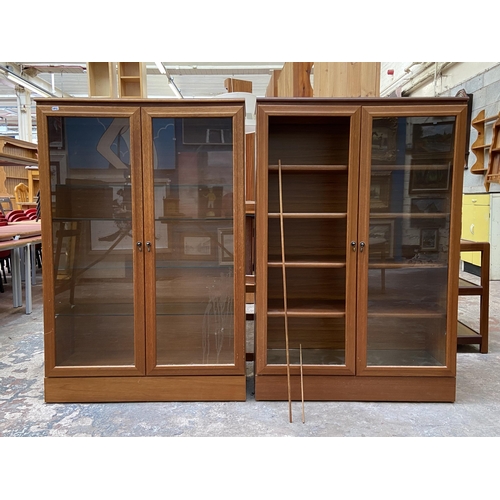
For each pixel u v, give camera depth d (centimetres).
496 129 564
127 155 240
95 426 212
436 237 246
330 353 265
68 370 236
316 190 265
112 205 245
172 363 240
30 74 888
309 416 222
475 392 252
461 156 228
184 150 242
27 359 304
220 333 247
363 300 234
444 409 231
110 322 250
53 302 235
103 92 381
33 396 246
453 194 232
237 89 455
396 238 248
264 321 236
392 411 228
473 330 340
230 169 242
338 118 240
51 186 234
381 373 237
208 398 239
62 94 1030
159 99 227
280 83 375
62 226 244
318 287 274
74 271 249
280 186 234
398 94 789
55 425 212
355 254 233
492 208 594
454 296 235
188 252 246
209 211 245
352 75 280
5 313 436
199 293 247
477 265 631
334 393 239
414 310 249
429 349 258
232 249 245
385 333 259
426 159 242
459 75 657
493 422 216
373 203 244
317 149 263
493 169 576
